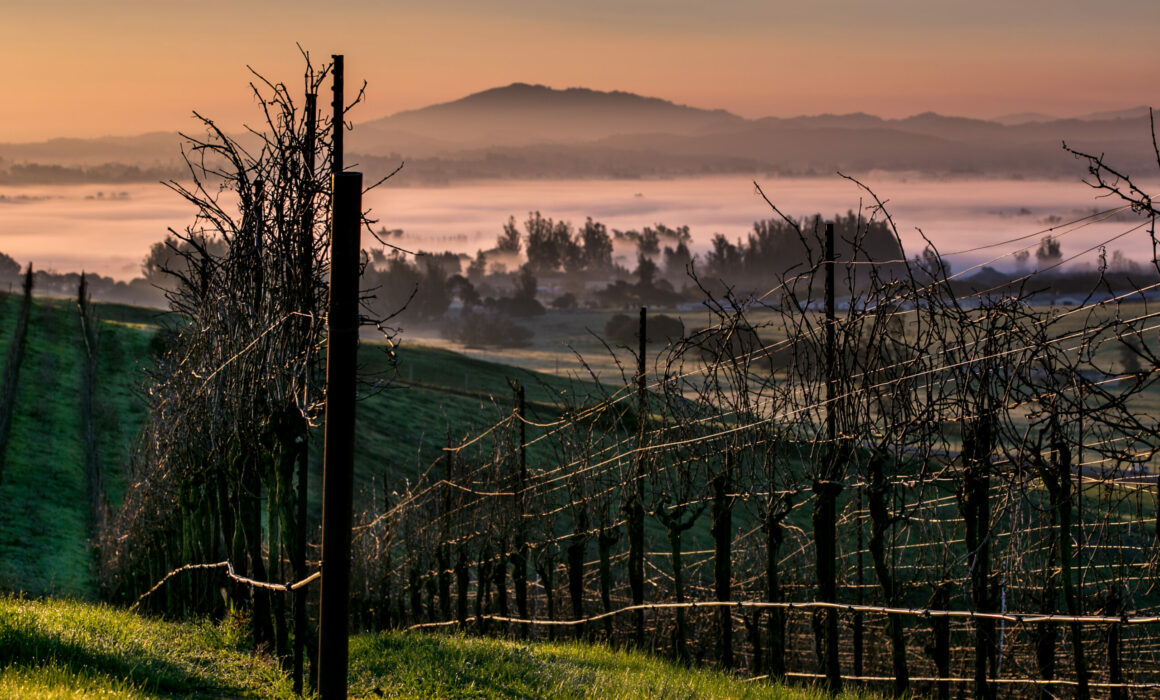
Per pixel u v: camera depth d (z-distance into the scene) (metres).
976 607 13.03
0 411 46.47
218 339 14.77
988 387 12.30
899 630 14.06
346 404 9.02
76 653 9.77
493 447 22.73
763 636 21.47
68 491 38.88
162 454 19.98
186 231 15.04
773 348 15.40
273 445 12.70
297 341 12.42
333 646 9.17
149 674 9.84
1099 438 11.92
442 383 92.75
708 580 30.97
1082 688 12.16
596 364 147.12
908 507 14.46
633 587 18.33
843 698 13.17
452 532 23.78
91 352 59.47
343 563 9.17
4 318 65.69
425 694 10.47
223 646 12.68
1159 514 11.26
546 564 21.30
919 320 13.16
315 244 12.51
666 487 17.58
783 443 15.67
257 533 13.70
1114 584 12.28
